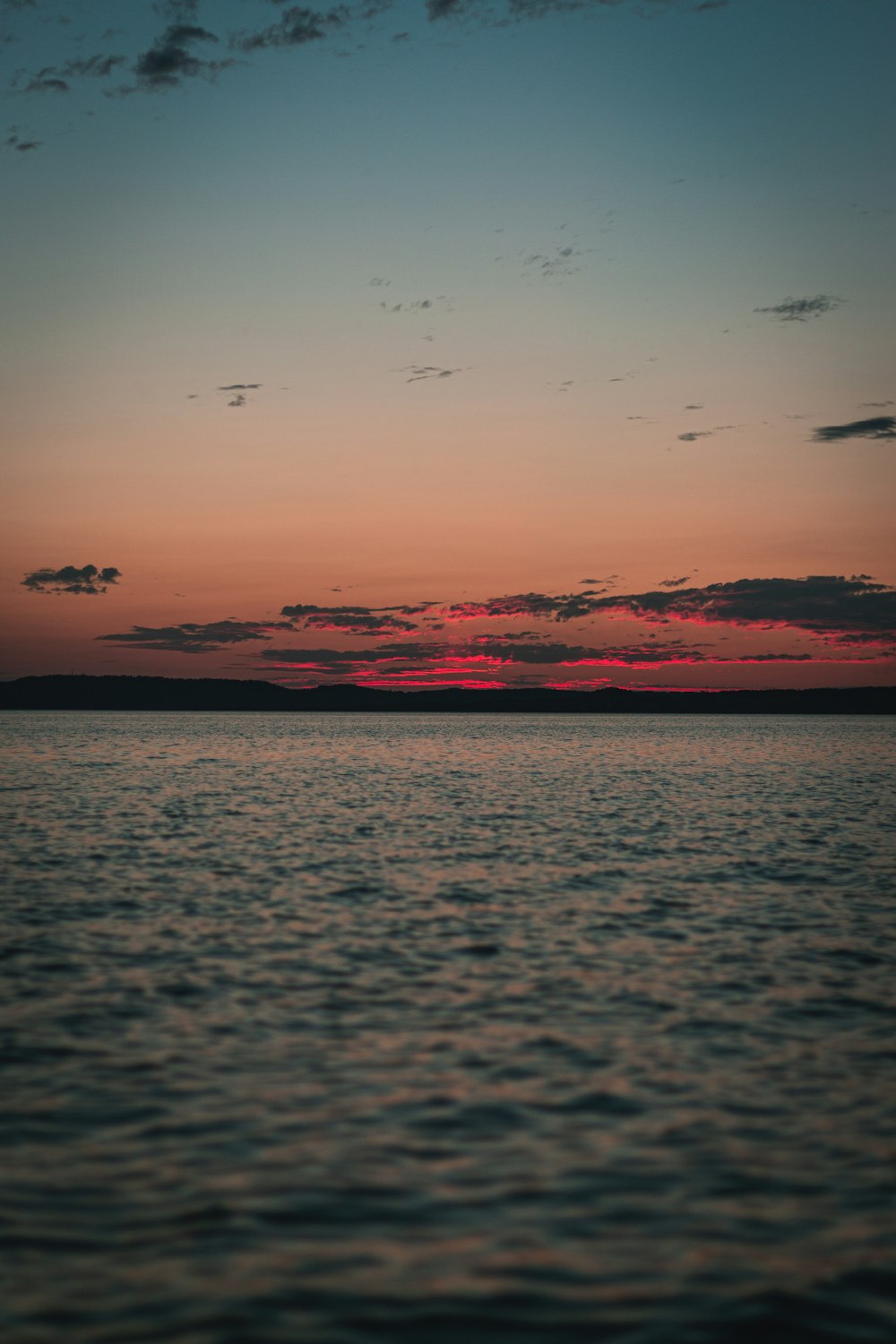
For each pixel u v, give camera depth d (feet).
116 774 242.17
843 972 63.57
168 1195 33.71
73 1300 27.78
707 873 101.96
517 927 75.92
